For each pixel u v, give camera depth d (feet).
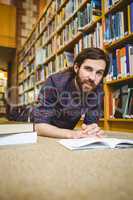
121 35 5.56
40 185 0.95
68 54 8.66
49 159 1.42
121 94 5.77
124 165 1.30
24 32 17.19
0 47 17.01
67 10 8.60
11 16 17.12
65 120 4.17
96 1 6.81
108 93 6.07
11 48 17.34
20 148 1.84
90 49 3.91
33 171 1.15
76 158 1.46
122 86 5.96
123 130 5.60
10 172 1.13
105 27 6.21
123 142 2.02
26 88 13.55
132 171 1.19
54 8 10.11
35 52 12.87
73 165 1.28
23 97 12.65
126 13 5.41
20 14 17.20
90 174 1.11
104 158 1.48
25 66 14.98
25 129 2.16
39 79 11.91
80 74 3.94
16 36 17.17
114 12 6.07
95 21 6.63
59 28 9.42
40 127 3.09
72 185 0.95
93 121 4.37
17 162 1.34
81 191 0.89
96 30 6.60
